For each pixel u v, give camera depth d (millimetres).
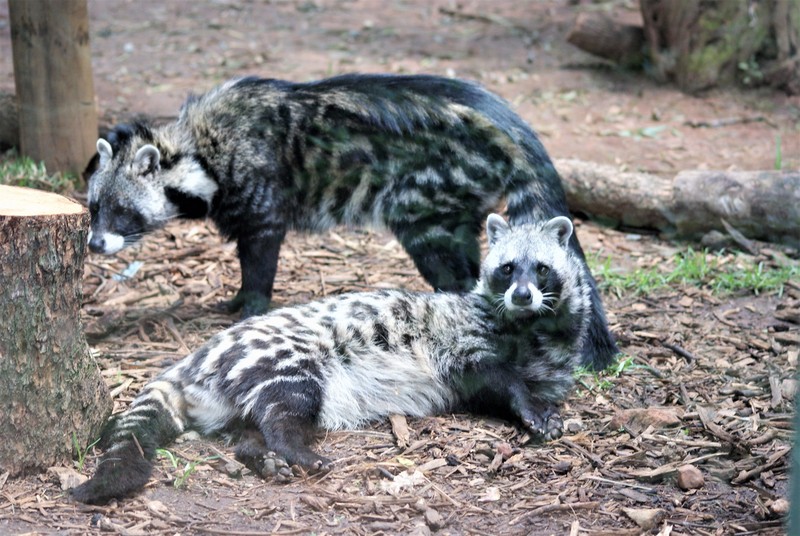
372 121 8617
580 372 7781
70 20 11430
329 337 6855
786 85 15352
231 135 8906
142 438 6180
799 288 9656
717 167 12688
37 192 6445
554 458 6512
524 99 15250
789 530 5074
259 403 6457
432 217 8711
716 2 15195
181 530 5508
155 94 14555
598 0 20875
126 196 8969
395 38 18484
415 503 5844
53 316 5910
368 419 7047
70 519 5598
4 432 5859
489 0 21281
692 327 8875
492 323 7277
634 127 14203
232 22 19297
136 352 8047
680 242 11148
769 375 7773
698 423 7027
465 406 7297
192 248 10469
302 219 9109
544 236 7492
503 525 5703
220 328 8664
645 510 5754
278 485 6047
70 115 11734
